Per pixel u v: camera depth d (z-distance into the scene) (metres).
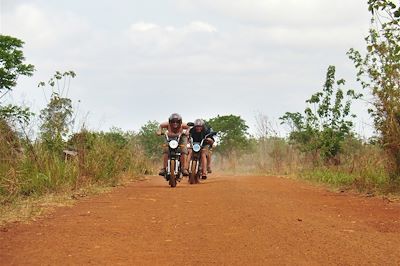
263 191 12.75
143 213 8.96
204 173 16.69
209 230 7.45
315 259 5.87
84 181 12.88
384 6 10.41
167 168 14.56
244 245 6.52
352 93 19.94
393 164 12.48
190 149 16.11
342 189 13.40
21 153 11.78
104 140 15.84
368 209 9.65
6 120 11.63
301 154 22.64
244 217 8.49
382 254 6.09
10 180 9.99
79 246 6.37
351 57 13.43
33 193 10.86
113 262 5.69
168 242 6.68
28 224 7.68
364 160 15.26
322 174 16.80
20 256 5.85
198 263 5.70
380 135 12.77
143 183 16.34
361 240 6.83
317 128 20.39
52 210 9.09
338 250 6.28
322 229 7.55
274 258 5.91
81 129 14.34
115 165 15.66
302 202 10.62
